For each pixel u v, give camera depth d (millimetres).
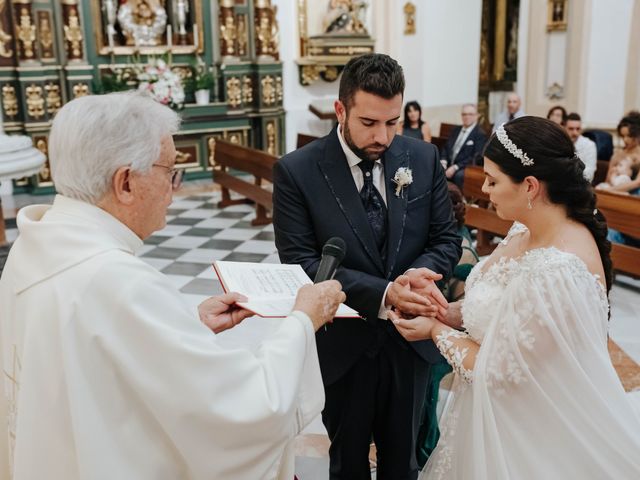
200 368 1204
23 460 1213
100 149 1245
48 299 1211
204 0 9438
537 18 9375
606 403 1487
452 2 10430
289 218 2031
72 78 8641
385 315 1909
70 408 1173
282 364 1336
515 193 1578
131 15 9047
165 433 1237
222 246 6355
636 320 4375
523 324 1503
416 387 2129
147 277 1239
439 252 2068
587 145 6332
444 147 7723
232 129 9703
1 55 8320
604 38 8766
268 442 1273
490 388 1565
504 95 13023
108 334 1193
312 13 10055
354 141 1902
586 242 1559
